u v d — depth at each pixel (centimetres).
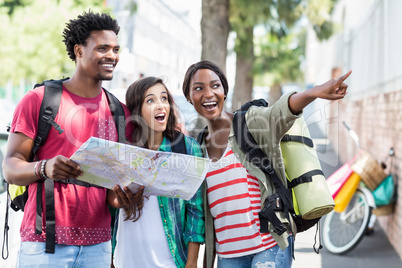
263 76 2562
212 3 1044
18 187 284
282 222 296
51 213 270
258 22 1107
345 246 577
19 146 272
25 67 2228
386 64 861
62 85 288
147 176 273
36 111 275
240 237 302
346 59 1862
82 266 281
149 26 3691
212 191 309
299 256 578
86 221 280
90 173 265
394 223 606
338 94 255
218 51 1045
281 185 300
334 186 571
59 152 278
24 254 271
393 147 639
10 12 2297
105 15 288
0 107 1758
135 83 312
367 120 987
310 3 1274
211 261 316
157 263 305
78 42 286
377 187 585
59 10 2206
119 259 310
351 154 1154
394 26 792
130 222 306
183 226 319
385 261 555
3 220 396
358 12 1496
